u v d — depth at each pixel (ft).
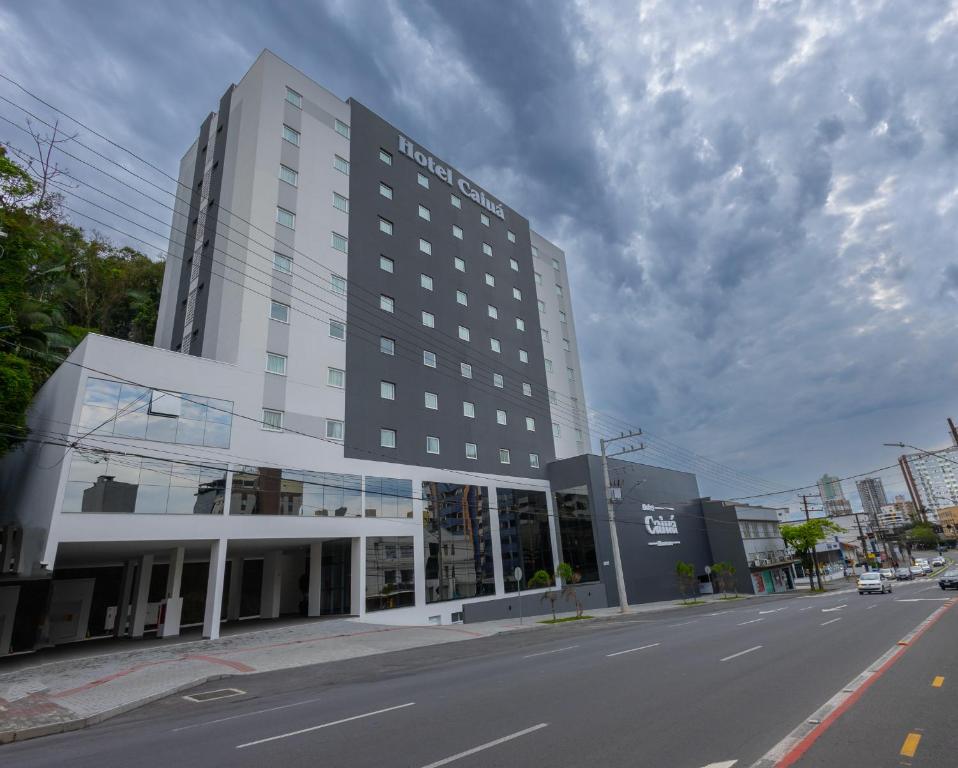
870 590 125.80
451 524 115.75
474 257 147.43
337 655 62.90
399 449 110.52
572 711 27.40
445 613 106.93
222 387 84.94
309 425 95.81
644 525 158.71
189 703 40.45
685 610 117.29
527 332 157.58
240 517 81.92
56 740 31.45
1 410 75.31
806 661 38.75
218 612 76.54
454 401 127.44
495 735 23.88
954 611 68.64
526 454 143.13
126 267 158.20
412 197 134.21
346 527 95.86
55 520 64.69
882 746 20.02
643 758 19.83
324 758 22.15
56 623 91.56
